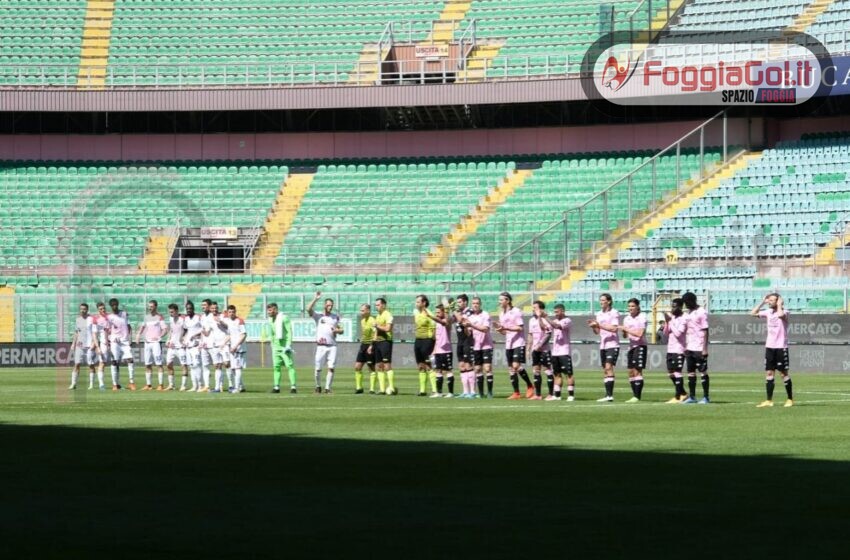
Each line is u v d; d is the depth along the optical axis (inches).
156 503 741.3
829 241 3122.5
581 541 615.2
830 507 721.6
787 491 788.0
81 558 571.5
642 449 1048.8
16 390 2129.7
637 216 3481.8
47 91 3909.9
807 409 1558.8
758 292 2965.1
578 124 3907.5
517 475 872.9
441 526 660.1
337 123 4050.2
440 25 4200.3
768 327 1628.9
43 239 3703.3
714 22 3853.3
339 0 4323.3
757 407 1601.9
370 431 1237.7
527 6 4195.4
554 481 839.1
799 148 3513.8
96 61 4151.1
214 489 802.8
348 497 765.9
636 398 1756.9
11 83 4082.2
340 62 4094.5
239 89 3895.2
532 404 1689.2
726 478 854.5
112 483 831.7
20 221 3764.8
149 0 4372.5
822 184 3378.4
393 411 1537.9
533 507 724.7
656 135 3811.5
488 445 1087.0
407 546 602.5
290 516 693.3
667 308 2952.8
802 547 597.0
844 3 3735.2
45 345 3181.6
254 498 761.0
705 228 3363.7
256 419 1406.3
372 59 4114.2
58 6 4308.6
